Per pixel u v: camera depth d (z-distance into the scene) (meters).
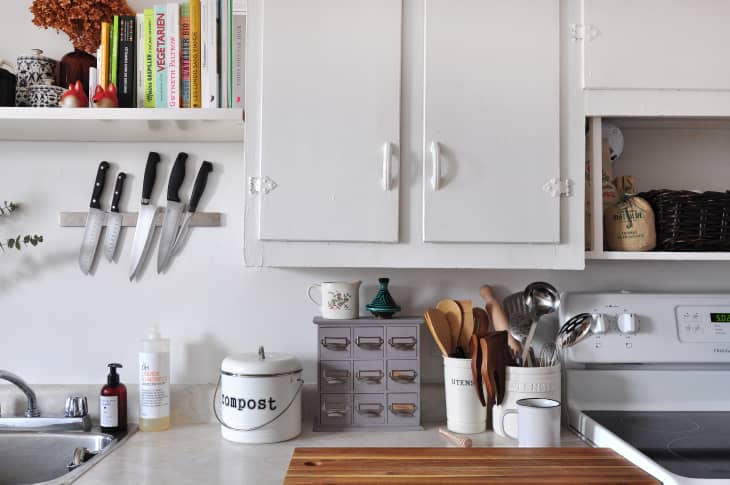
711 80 1.46
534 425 1.34
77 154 1.72
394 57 1.43
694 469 1.15
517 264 1.44
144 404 1.57
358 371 1.55
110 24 1.54
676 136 1.77
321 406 1.55
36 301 1.71
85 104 1.49
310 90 1.42
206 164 1.72
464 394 1.52
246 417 1.45
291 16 1.43
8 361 1.70
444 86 1.44
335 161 1.42
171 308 1.72
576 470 1.16
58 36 1.73
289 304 1.72
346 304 1.58
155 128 1.56
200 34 1.50
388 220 1.42
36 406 1.61
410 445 1.42
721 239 1.52
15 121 1.48
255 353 1.60
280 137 1.42
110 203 1.72
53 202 1.72
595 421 1.48
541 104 1.44
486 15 1.45
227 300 1.72
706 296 1.65
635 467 1.17
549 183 1.44
